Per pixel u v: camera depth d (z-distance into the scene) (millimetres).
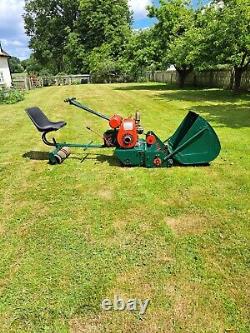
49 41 40438
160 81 27656
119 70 29781
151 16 19062
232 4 11273
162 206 3588
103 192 4000
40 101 13906
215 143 4578
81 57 35188
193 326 2059
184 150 4668
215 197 3760
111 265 2635
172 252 2783
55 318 2146
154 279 2467
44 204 3746
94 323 2107
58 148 5246
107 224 3258
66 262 2688
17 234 3133
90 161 5180
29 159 5430
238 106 10453
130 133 4621
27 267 2639
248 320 2088
